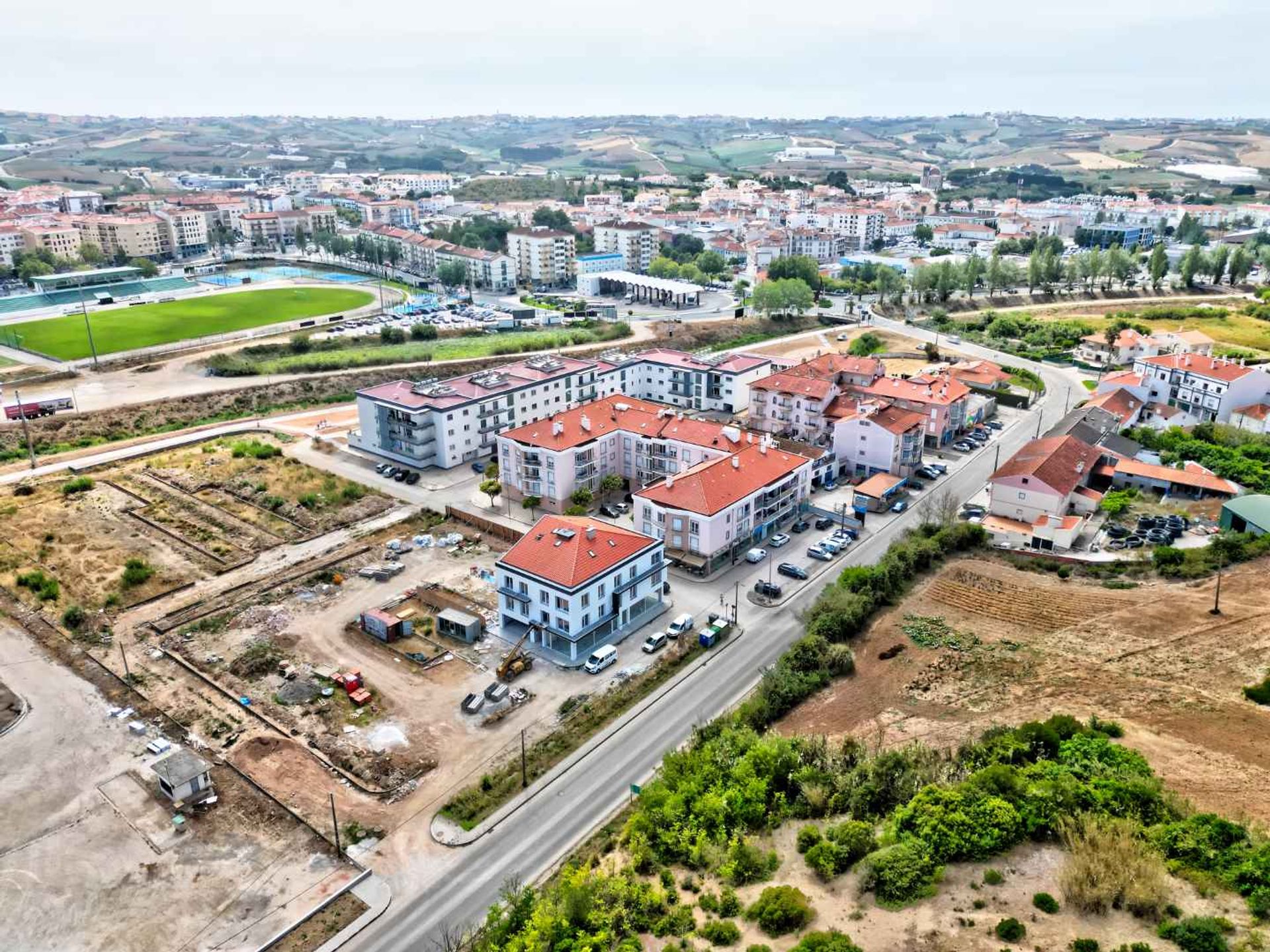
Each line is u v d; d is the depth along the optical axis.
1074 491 142.00
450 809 81.44
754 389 177.75
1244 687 89.69
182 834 78.75
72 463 165.75
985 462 169.12
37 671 102.44
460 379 179.75
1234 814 70.69
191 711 95.31
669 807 75.25
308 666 103.31
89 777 85.69
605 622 108.19
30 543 133.88
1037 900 60.94
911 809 70.69
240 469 163.50
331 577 123.88
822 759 80.00
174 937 68.69
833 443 162.88
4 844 77.44
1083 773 74.44
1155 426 184.25
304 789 84.12
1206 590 110.44
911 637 105.62
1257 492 145.38
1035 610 110.12
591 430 149.00
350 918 70.25
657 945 62.59
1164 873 62.06
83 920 70.06
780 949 60.00
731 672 102.94
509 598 109.56
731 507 125.69
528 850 76.81
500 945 64.19
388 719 94.06
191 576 124.81
